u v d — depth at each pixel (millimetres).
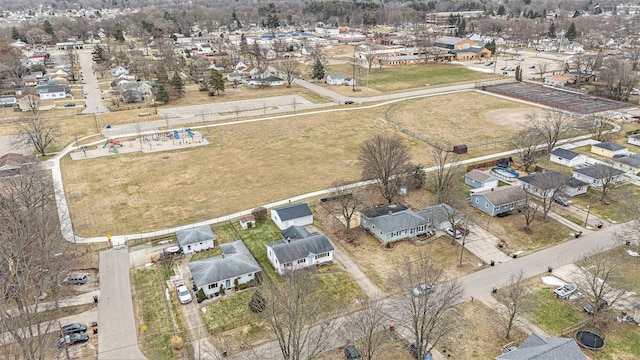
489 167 94312
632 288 56656
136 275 60656
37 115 115812
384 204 78750
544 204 73188
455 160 96562
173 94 154875
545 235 69500
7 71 178000
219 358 46375
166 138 113938
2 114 135500
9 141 111750
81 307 54594
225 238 69750
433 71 198250
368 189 80062
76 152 105125
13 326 42469
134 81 173000
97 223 73875
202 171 94188
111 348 48219
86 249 66500
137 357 47094
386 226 67938
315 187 86062
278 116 132125
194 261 61281
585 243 67062
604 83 161250
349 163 97125
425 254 64875
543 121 119250
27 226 56812
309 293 54500
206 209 78375
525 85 167625
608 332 49562
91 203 80500
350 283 58469
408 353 47000
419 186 84938
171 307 54531
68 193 84250
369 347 44219
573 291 55562
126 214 76812
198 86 175625
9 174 88375
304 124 124750
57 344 47688
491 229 71438
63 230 70562
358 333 48531
